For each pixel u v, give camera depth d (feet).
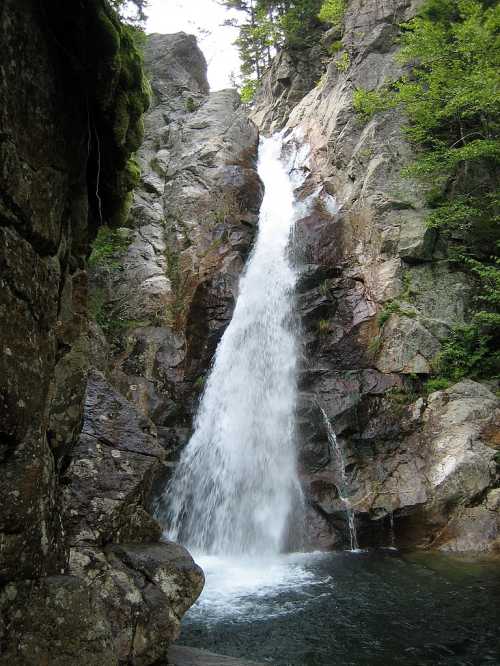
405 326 43.01
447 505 35.83
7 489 9.62
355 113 62.90
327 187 59.21
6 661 9.34
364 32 68.23
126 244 54.34
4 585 9.75
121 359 46.21
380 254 47.57
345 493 38.27
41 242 11.16
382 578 29.81
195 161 59.31
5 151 9.74
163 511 39.75
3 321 9.53
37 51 10.87
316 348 45.98
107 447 17.16
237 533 39.34
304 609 25.61
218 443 43.68
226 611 25.46
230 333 47.42
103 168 15.34
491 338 43.42
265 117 90.74
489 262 47.50
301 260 51.16
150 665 14.52
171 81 75.20
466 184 50.37
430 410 39.73
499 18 52.03
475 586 28.04
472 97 47.62
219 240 51.80
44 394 11.05
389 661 20.71
